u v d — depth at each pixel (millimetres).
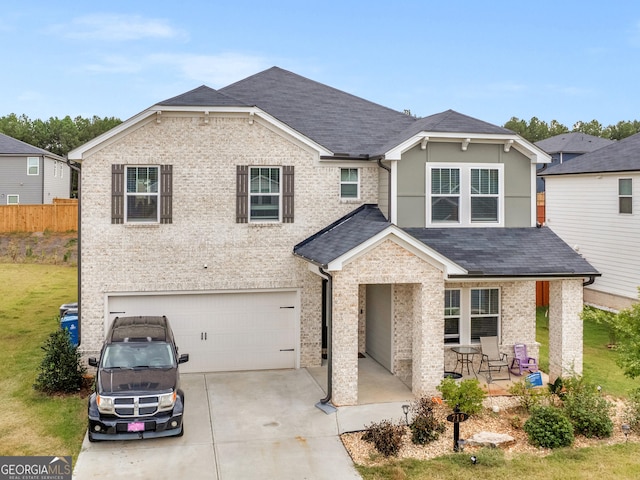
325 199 18516
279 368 18375
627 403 15094
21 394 15320
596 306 27234
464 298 18031
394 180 17797
